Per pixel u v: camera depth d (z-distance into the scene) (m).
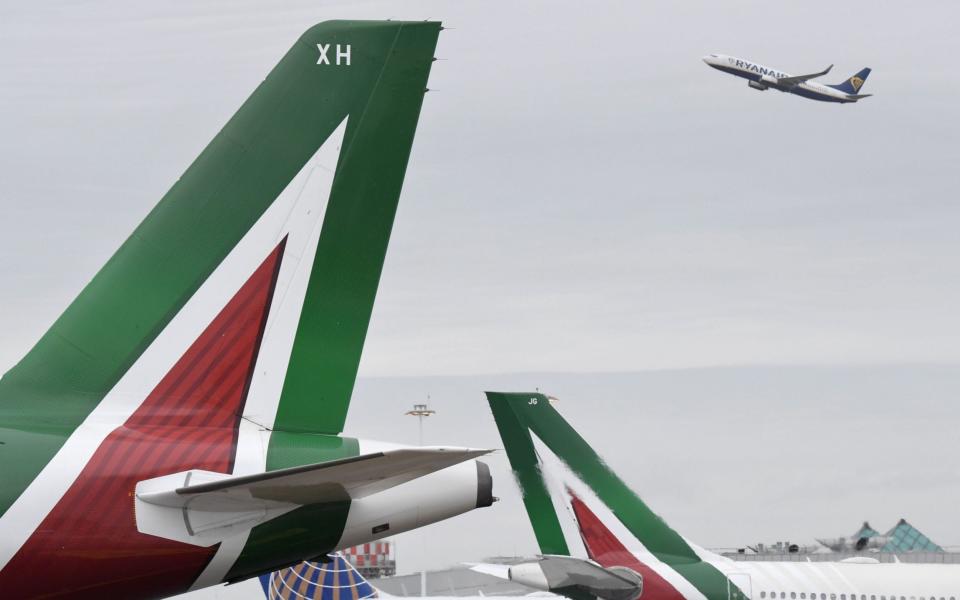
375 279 44.56
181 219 43.88
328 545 42.06
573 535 146.50
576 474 147.25
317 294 44.16
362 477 36.19
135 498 40.25
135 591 40.47
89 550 39.59
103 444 40.91
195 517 40.41
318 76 45.22
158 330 43.06
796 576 145.00
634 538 146.00
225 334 43.31
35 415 41.59
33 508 39.53
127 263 43.38
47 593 39.44
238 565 41.12
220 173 44.31
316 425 43.34
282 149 44.66
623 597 142.75
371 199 44.94
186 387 42.75
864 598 145.00
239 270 43.81
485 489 43.81
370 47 45.59
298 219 44.38
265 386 43.25
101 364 42.47
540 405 148.50
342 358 43.94
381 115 45.34
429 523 43.31
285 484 36.94
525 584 143.50
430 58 45.91
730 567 145.38
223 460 41.62
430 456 34.16
